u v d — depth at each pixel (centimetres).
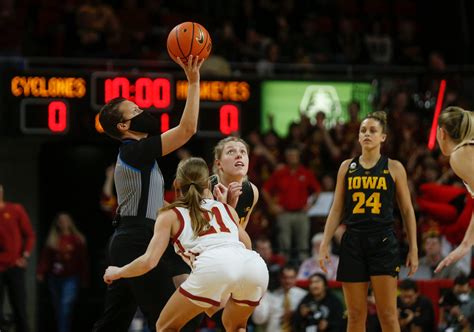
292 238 1797
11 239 1656
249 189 948
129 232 869
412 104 2055
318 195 1806
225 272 803
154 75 1759
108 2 2352
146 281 869
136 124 884
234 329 859
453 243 1419
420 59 2253
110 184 1833
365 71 2108
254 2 2345
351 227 960
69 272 1823
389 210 955
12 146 1998
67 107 1756
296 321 1345
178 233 822
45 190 2062
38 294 2008
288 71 2141
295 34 2259
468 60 2364
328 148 1905
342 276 962
